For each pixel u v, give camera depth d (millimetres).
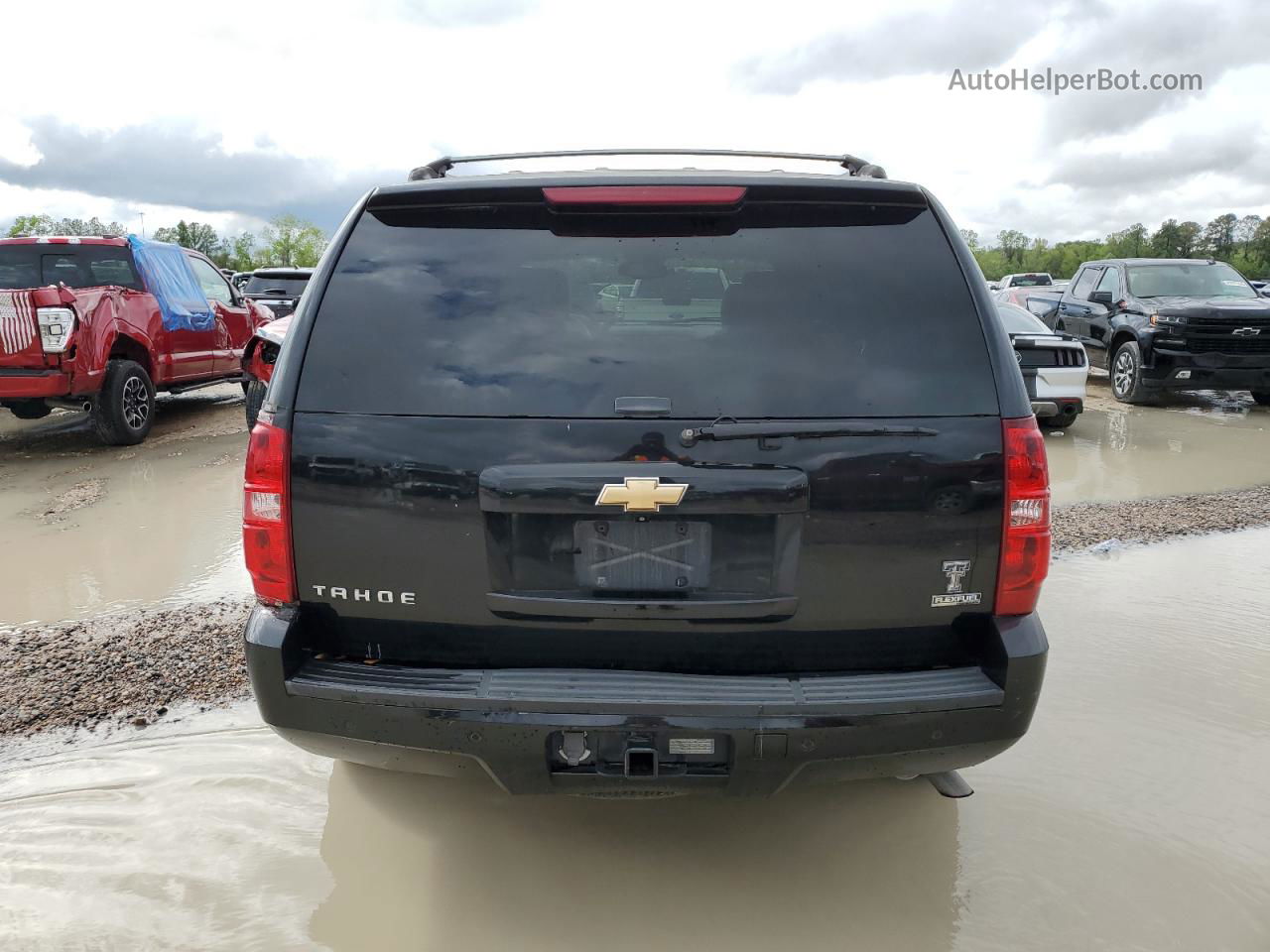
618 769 2322
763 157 3072
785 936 2488
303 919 2541
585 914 2572
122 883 2688
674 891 2676
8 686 3900
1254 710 3787
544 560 2344
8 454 9008
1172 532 6328
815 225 2418
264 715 2410
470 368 2324
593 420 2268
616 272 2385
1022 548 2324
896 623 2361
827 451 2270
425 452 2303
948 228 2434
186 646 4328
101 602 4938
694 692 2281
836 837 2938
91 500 7145
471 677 2350
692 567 2328
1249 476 8078
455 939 2471
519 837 2924
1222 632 4590
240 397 13344
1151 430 10461
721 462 2258
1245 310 11375
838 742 2281
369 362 2350
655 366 2301
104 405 8922
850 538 2295
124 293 9156
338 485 2336
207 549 5871
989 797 3166
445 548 2328
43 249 9492
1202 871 2779
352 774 3273
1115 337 12508
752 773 2311
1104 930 2525
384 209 2473
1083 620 4742
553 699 2254
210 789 3160
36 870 2734
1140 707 3809
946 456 2285
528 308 2365
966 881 2725
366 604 2393
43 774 3246
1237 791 3207
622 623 2344
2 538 6125
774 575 2318
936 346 2324
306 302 2408
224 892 2652
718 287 2371
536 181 2408
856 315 2340
